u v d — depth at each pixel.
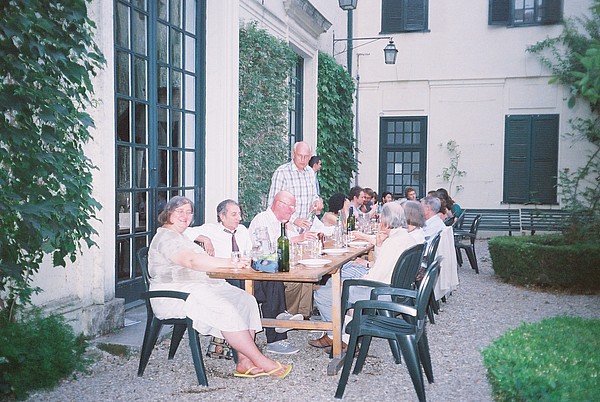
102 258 4.64
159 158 6.00
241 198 7.30
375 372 4.11
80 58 4.04
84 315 4.45
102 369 4.06
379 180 13.73
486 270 9.04
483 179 13.17
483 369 4.19
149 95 5.79
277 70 7.98
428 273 3.53
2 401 3.44
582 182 12.54
